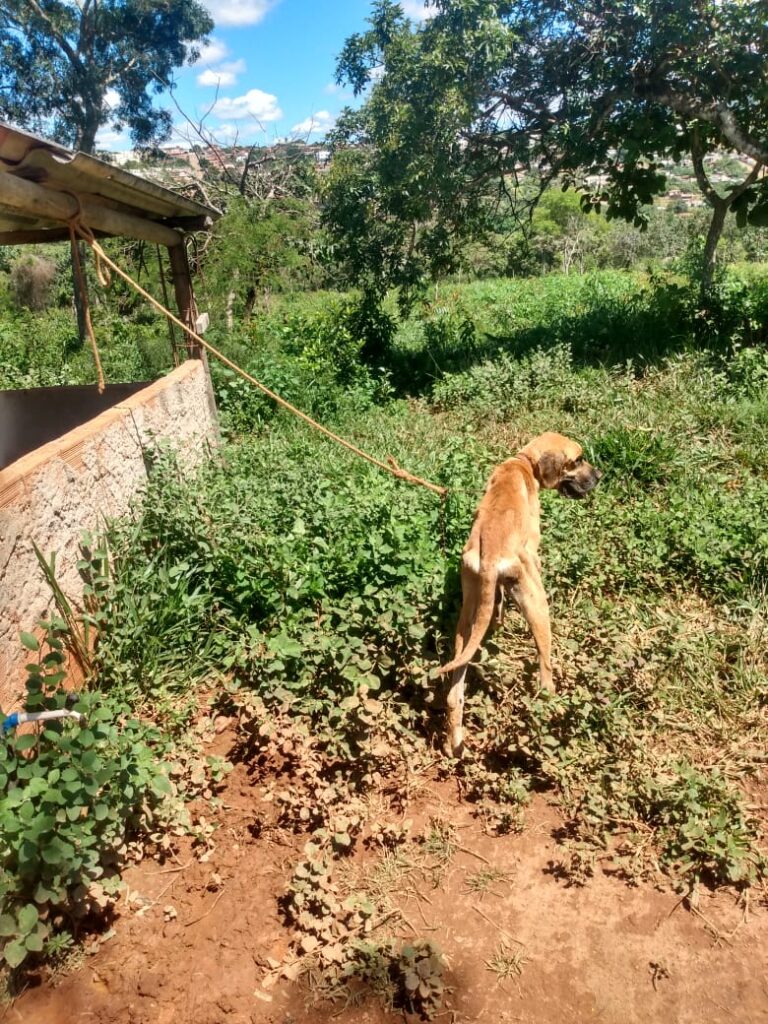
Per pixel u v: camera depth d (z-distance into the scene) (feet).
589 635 15.74
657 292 40.06
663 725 14.06
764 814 12.32
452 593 15.93
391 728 13.66
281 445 25.94
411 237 43.06
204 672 15.64
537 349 39.27
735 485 22.99
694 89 34.86
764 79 33.22
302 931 10.69
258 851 12.03
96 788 10.28
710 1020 9.56
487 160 40.83
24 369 41.37
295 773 13.29
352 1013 9.71
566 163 38.50
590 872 11.55
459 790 13.17
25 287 83.97
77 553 14.88
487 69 35.86
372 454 25.82
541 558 17.74
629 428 25.80
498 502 14.07
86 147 78.69
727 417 26.86
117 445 17.72
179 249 26.71
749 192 37.65
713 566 17.93
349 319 43.29
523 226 44.52
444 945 10.62
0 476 12.80
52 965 10.24
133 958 10.41
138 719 13.87
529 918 10.96
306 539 17.48
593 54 35.88
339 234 43.14
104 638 14.71
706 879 11.41
